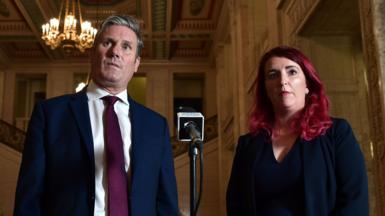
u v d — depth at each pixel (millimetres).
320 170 2492
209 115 18188
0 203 15375
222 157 15172
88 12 14914
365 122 6750
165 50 17500
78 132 2592
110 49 2713
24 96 19281
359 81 6898
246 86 10961
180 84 19969
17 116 19000
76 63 18359
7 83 18172
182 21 15523
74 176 2486
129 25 2814
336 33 7039
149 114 2896
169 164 2855
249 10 11227
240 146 2889
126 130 2721
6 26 15531
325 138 2578
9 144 15883
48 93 18234
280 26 8133
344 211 2398
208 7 14617
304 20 6688
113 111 2707
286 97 2670
